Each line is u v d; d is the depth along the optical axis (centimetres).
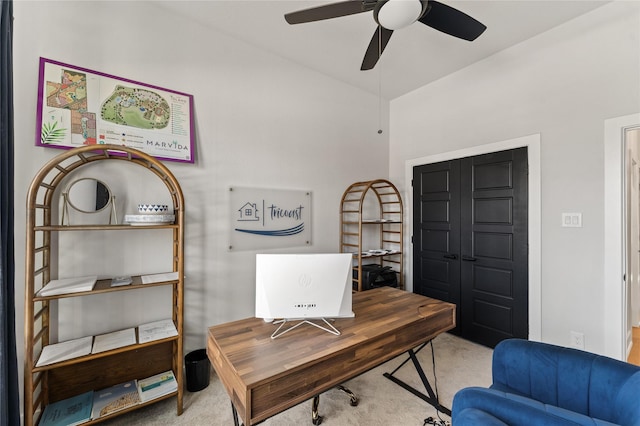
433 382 217
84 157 178
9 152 137
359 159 354
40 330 171
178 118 225
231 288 253
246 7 220
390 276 330
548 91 242
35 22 177
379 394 203
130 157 192
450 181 319
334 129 330
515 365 136
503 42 258
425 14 158
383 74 320
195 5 218
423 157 344
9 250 134
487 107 284
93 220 193
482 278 289
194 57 235
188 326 231
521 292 259
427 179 343
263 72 274
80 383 186
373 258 376
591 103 219
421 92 348
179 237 187
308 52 279
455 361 252
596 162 217
